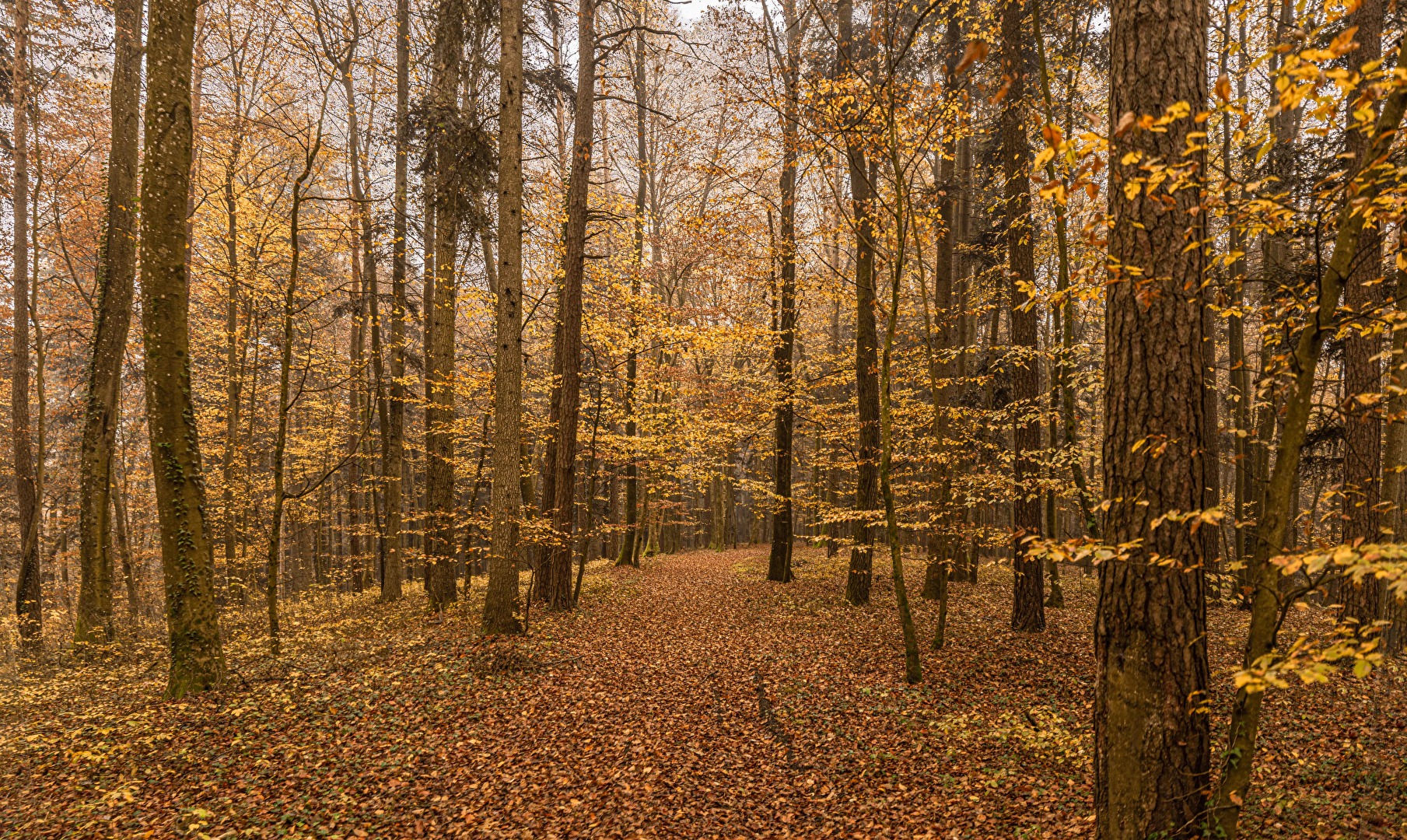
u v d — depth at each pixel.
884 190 12.40
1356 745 5.56
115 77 10.80
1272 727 6.20
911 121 8.31
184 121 7.73
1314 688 6.96
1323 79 2.49
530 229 14.84
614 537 28.20
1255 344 16.42
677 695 8.49
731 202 11.78
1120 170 3.75
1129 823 3.55
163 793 5.53
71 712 7.53
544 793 5.93
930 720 7.24
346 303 14.99
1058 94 10.06
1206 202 3.17
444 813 5.54
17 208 12.70
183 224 7.80
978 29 8.92
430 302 15.57
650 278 18.81
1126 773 3.58
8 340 18.23
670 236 16.78
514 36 10.62
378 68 16.61
